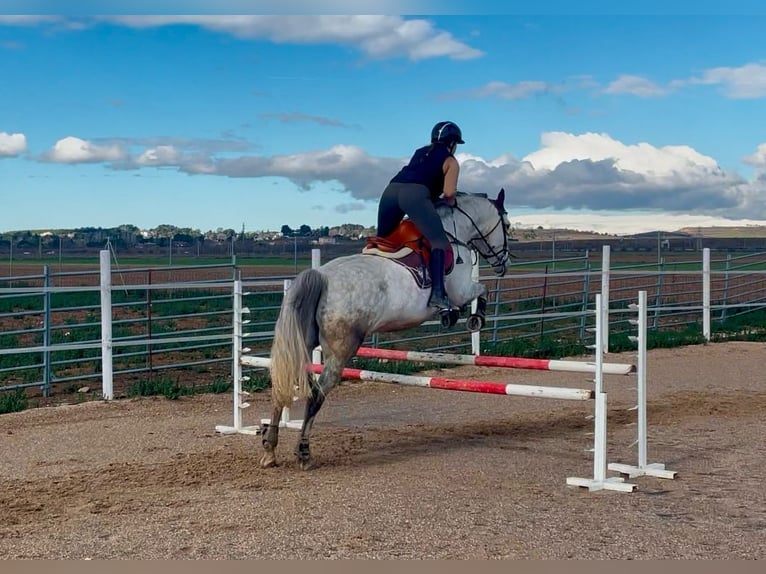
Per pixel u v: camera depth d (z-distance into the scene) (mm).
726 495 7055
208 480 7691
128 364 15672
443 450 8930
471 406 11820
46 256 48000
